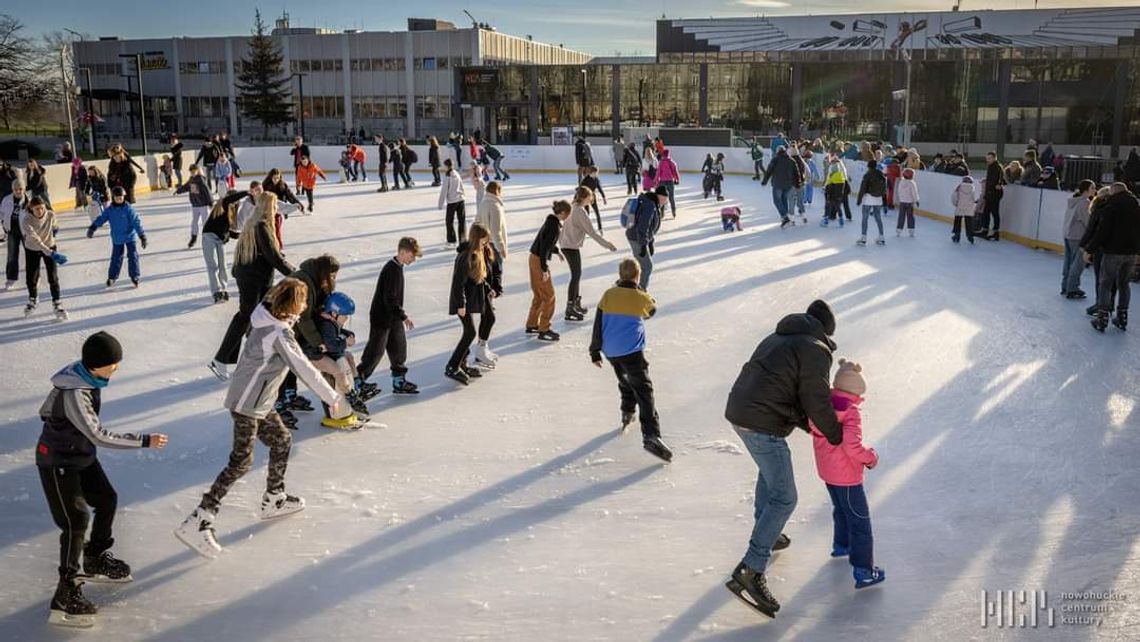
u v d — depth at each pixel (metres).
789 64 50.88
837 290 11.80
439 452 6.15
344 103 70.75
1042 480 5.64
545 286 9.14
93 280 12.71
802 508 5.25
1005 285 12.21
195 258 14.60
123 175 21.23
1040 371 8.05
